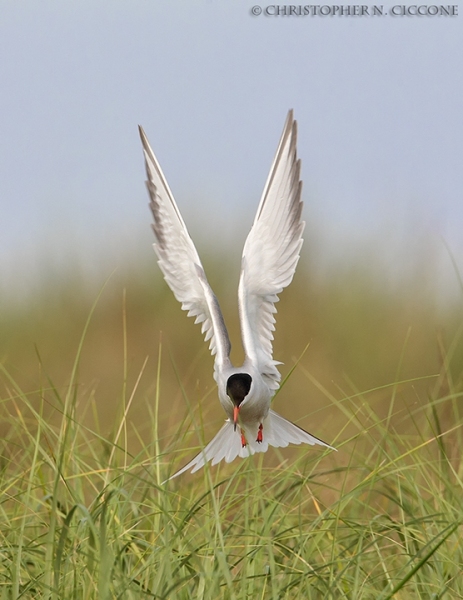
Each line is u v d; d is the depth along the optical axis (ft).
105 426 52.19
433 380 59.57
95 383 57.62
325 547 34.78
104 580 27.48
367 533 34.99
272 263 36.52
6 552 32.68
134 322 67.15
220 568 29.35
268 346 36.68
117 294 69.67
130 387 58.34
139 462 37.09
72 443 37.09
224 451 35.17
